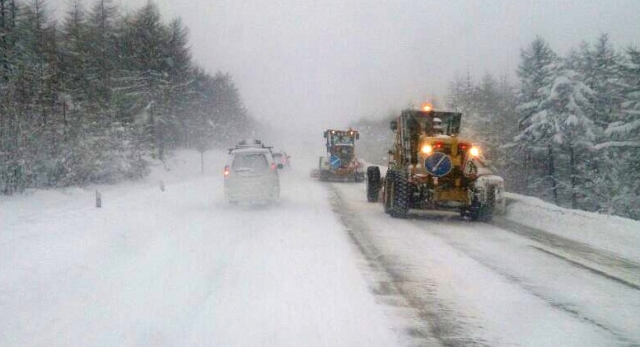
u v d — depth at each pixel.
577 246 10.48
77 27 42.31
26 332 5.27
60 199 18.66
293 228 12.17
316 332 5.33
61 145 22.22
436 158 13.73
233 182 15.91
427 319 5.80
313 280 7.39
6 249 8.86
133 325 5.48
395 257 9.11
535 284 7.42
